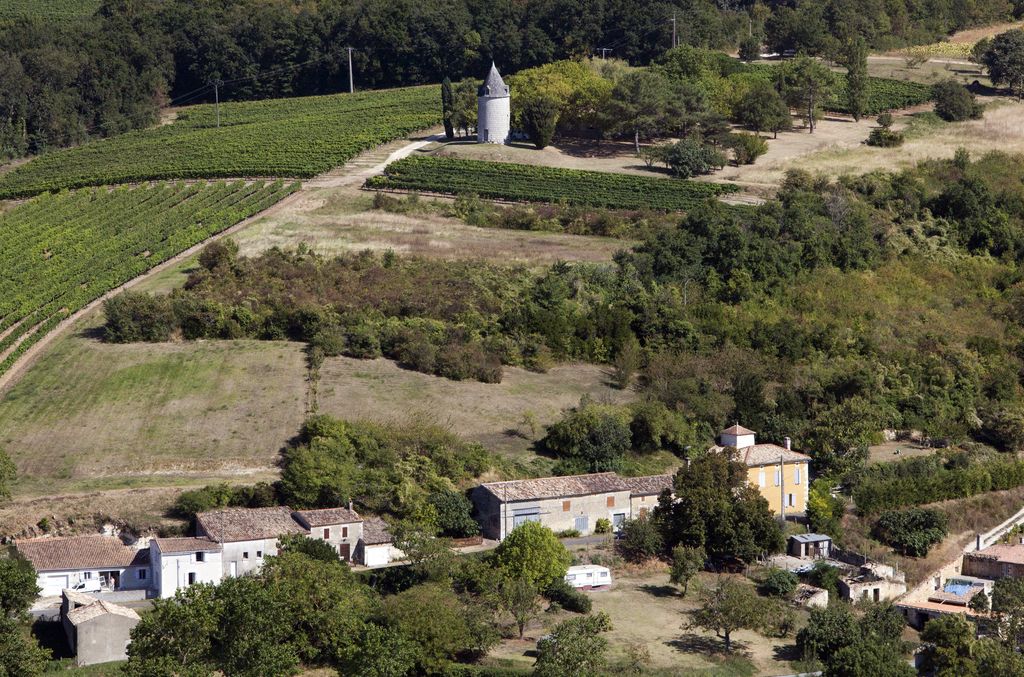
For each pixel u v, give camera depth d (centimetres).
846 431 18250
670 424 17875
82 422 17200
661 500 15712
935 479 17600
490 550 14850
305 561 13038
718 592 13588
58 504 15038
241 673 11588
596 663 12088
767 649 13362
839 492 17412
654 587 14662
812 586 14938
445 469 16162
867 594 14912
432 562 13775
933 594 15188
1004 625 13862
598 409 17562
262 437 16762
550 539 14062
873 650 12700
